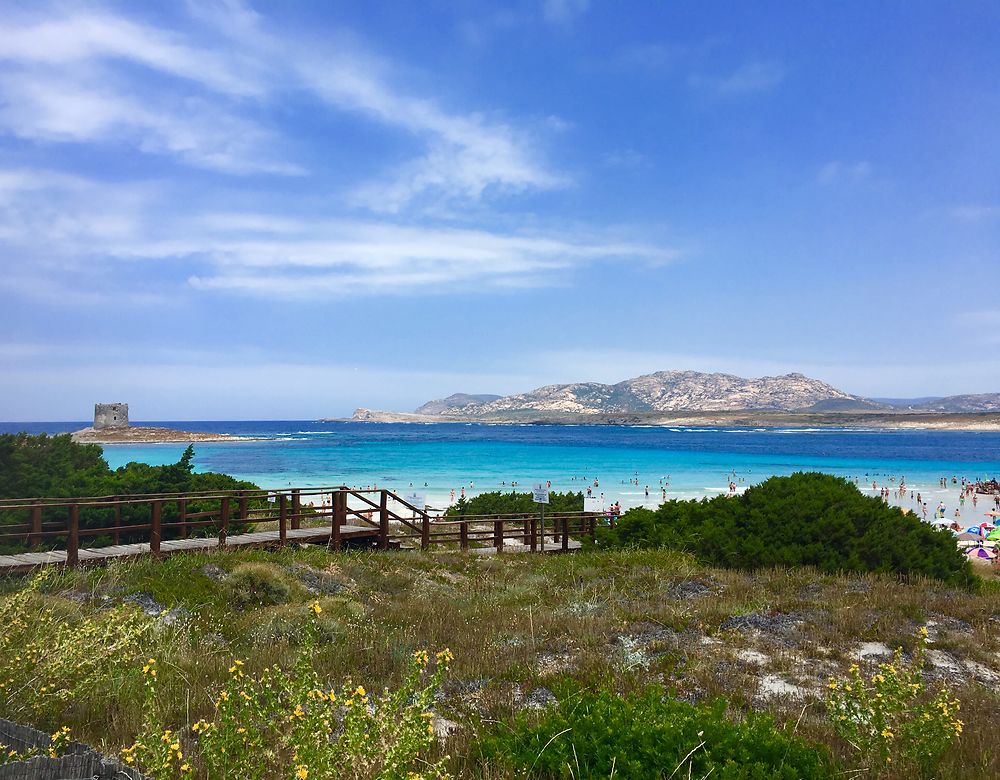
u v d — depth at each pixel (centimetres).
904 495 6488
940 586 1438
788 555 1562
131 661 783
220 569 1312
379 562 1656
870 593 1288
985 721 714
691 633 1045
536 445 14525
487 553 2030
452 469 7825
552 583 1495
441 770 488
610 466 8562
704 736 557
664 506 2022
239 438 18025
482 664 886
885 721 589
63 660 656
